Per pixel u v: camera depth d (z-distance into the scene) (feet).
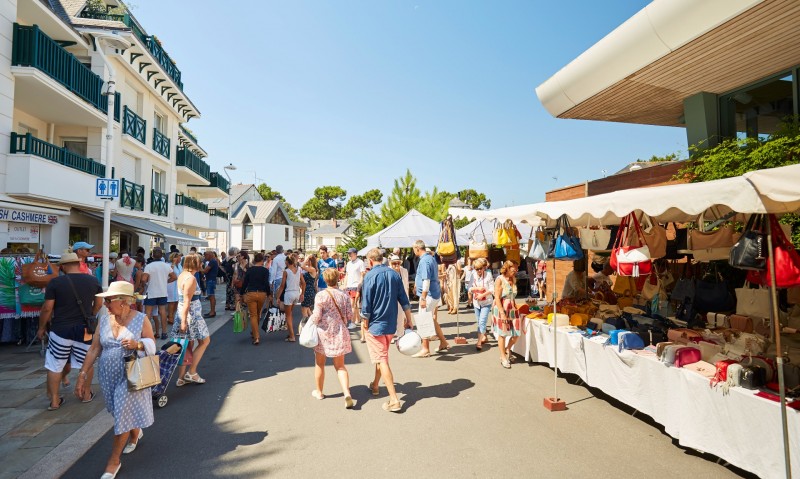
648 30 23.53
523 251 28.27
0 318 25.79
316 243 270.46
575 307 22.59
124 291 12.42
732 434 11.68
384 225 84.28
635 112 34.55
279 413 16.56
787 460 9.62
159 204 68.74
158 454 13.29
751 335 13.94
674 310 21.54
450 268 42.93
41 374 21.31
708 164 25.13
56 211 42.01
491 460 12.69
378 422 15.57
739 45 22.56
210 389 19.53
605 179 36.73
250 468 12.37
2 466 12.43
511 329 22.68
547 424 15.33
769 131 26.08
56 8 48.08
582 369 18.71
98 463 12.81
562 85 31.68
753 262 10.77
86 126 51.44
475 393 18.65
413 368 22.85
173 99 76.33
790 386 11.44
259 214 170.30
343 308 17.63
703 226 22.27
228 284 47.42
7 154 35.29
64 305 17.15
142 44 58.13
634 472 12.00
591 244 27.35
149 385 12.02
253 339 29.45
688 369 13.19
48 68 38.40
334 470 12.19
